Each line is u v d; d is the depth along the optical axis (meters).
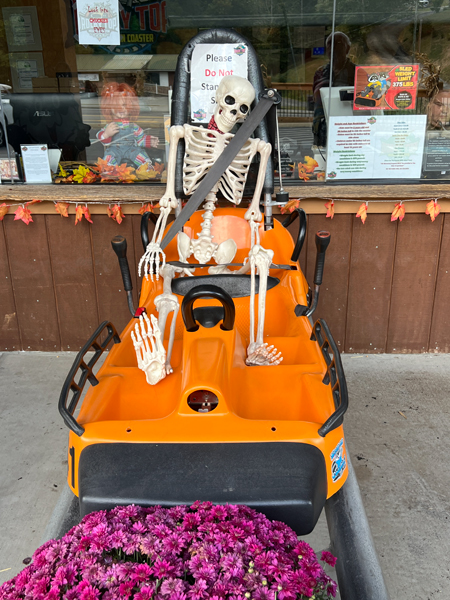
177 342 2.25
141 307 2.38
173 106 2.84
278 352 2.20
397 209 3.40
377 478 2.63
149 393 1.93
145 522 1.44
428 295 3.69
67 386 1.71
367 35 3.20
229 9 3.18
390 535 2.30
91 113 3.41
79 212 3.46
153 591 1.28
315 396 1.81
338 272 3.65
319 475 1.55
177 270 2.49
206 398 1.77
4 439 2.97
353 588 1.51
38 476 2.70
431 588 2.06
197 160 2.70
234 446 1.59
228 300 1.76
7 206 3.50
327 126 3.36
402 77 3.25
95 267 3.70
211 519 1.41
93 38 3.25
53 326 3.88
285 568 1.33
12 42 3.25
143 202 3.49
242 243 2.79
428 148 3.39
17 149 3.48
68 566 1.37
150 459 1.56
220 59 2.86
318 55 3.24
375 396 3.31
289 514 1.49
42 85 3.37
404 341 3.83
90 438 1.62
